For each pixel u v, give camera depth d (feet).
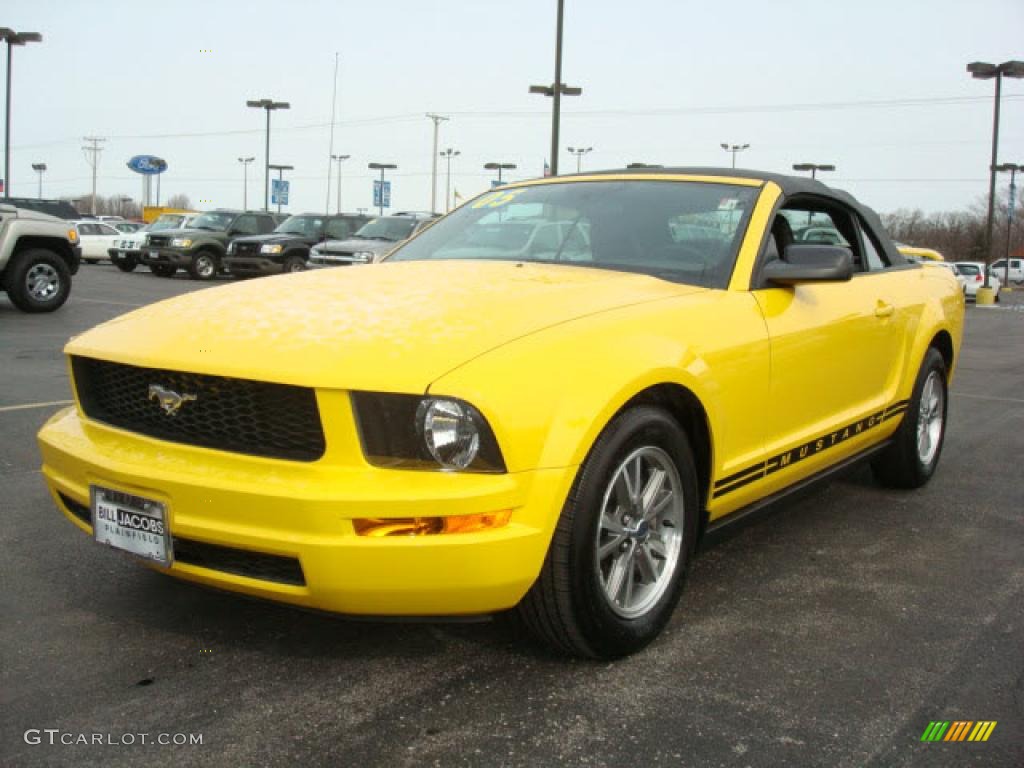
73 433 9.98
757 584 12.16
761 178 13.15
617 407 9.02
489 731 8.31
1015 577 12.61
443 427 8.16
